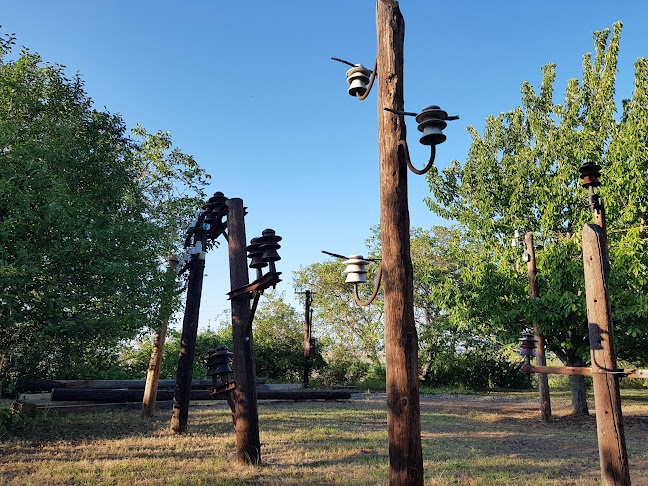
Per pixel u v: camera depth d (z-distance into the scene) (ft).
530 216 54.80
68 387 50.60
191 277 35.63
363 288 103.55
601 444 15.67
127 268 33.22
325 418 42.09
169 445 28.50
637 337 49.21
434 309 99.76
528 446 31.24
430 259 97.91
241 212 26.78
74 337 33.73
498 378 95.30
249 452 23.63
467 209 59.62
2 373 47.03
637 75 49.01
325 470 22.13
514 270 51.37
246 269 26.13
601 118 53.06
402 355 13.48
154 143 62.54
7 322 28.78
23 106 39.73
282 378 92.63
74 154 35.65
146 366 71.36
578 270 43.21
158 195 58.49
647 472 23.26
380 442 29.78
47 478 20.13
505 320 46.37
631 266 41.73
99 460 24.12
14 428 31.99
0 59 41.75
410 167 14.07
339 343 101.60
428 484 19.99
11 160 31.30
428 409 54.60
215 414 43.80
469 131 61.36
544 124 55.88
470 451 28.48
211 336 85.15
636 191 46.29
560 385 103.19
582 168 17.52
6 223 29.22
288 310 100.83
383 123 15.03
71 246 30.99
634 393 82.07
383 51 15.47
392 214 14.38
